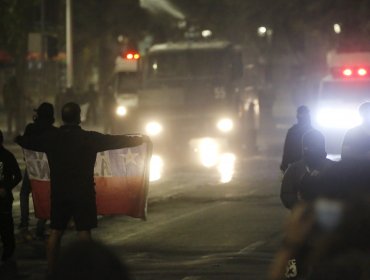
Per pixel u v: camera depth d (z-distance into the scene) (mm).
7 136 67125
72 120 18375
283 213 30016
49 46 73875
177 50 51719
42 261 21891
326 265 9453
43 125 22500
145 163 23156
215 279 19438
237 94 52188
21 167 46531
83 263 6328
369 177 10586
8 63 96500
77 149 18156
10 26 73438
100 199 23141
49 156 18281
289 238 9484
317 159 16438
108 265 6344
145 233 26266
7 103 66938
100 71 100500
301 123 26625
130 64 55188
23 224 24594
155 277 19750
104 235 25922
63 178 18188
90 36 99812
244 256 22312
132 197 23188
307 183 13070
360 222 9297
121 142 18469
